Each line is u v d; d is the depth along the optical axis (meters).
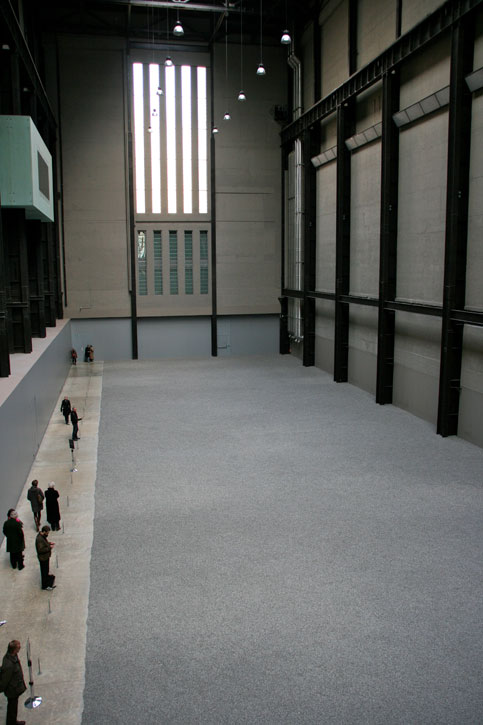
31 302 31.97
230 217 44.94
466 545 14.88
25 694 9.86
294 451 22.56
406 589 12.88
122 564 14.16
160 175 43.72
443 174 24.66
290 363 42.78
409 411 28.41
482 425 22.55
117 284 44.28
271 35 43.72
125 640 11.26
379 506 17.33
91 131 42.41
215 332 45.94
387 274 28.83
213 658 10.70
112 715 9.38
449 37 23.56
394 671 10.29
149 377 38.03
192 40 42.81
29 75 28.66
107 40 41.72
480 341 22.39
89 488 19.05
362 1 31.38
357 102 32.94
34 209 26.42
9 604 12.53
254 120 44.31
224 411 28.88
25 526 16.47
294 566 13.94
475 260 22.41
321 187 38.59
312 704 9.55
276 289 46.47
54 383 30.34
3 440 16.28
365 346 33.12
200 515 16.89
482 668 10.37
